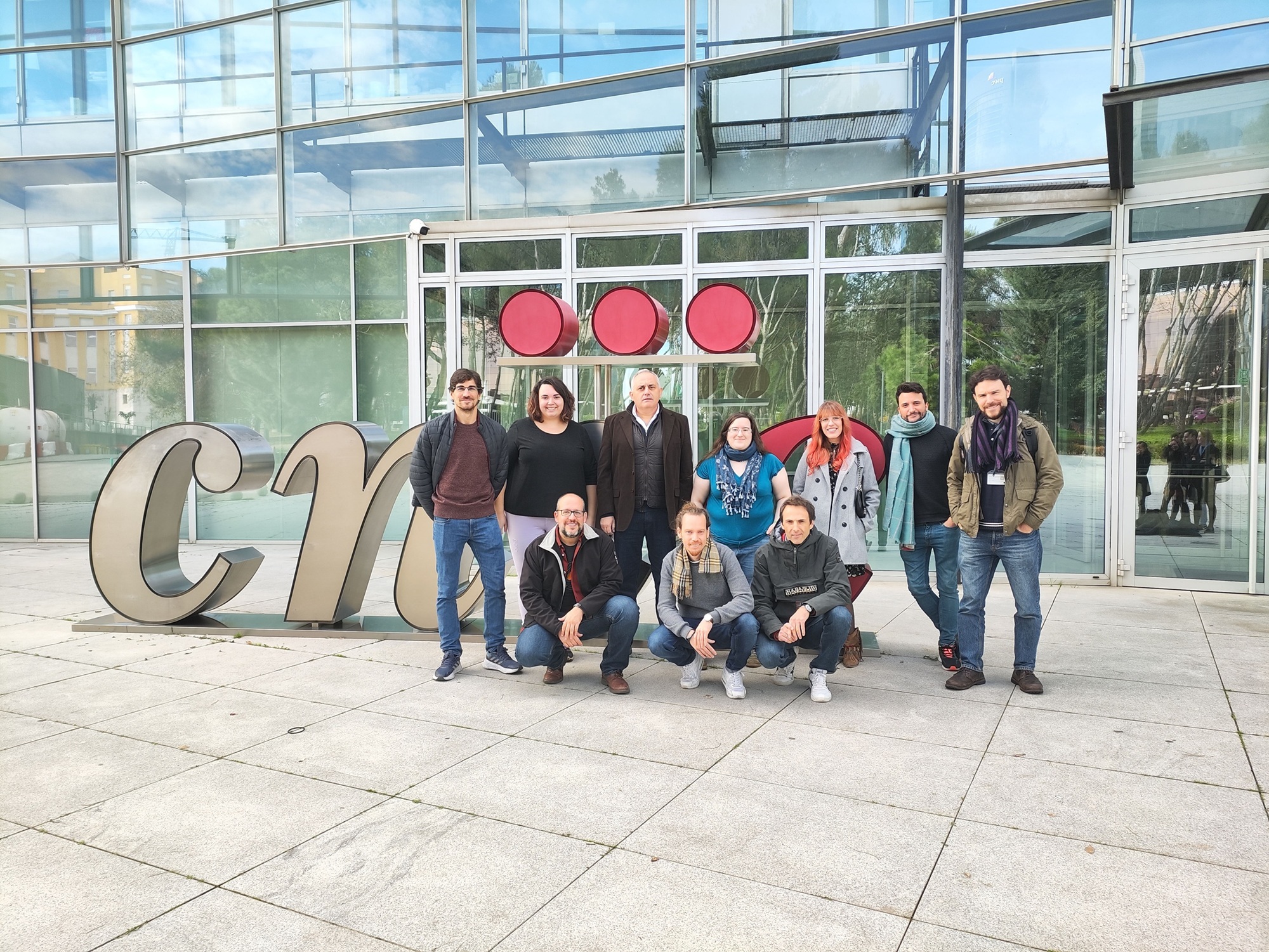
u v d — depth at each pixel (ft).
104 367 42.42
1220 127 25.40
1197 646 19.26
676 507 18.22
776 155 28.68
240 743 13.62
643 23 29.68
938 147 26.81
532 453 18.66
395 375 39.50
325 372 40.32
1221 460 26.27
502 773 12.27
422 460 17.49
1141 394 27.14
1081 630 20.97
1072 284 27.68
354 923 8.45
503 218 31.53
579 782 11.92
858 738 13.64
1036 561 16.11
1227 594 26.00
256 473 21.66
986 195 27.94
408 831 10.45
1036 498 15.83
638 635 21.21
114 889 9.16
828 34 27.78
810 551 15.98
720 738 13.69
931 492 17.98
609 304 20.38
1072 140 25.34
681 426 18.49
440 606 17.48
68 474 42.93
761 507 18.01
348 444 21.54
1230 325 25.96
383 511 22.22
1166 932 8.18
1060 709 14.98
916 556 18.48
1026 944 8.02
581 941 8.11
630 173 30.19
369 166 33.42
